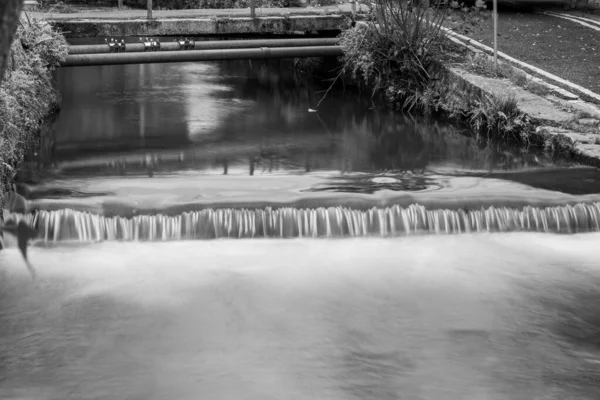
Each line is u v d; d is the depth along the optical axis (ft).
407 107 53.42
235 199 31.81
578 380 22.27
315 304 26.61
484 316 25.98
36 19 49.62
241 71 68.90
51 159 39.70
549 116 42.52
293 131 47.62
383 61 54.49
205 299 26.78
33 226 30.76
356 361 23.18
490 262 29.96
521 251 30.91
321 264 29.48
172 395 21.33
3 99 34.63
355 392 21.54
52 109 50.21
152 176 36.76
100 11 61.31
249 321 25.41
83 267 28.96
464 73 49.62
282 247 30.76
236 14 58.85
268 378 22.20
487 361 23.25
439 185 35.53
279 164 39.88
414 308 26.43
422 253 30.60
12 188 33.42
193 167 38.93
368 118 51.26
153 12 59.98
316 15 59.21
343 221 31.76
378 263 29.68
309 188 34.47
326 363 23.07
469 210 32.50
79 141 43.80
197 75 66.49
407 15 52.80
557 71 50.55
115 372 22.45
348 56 55.11
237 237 31.27
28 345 23.85
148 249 30.42
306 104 55.67
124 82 62.34
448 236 32.01
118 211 31.09
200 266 29.14
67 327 24.90
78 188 33.96
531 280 28.55
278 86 62.39
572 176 36.81
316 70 65.36
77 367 22.71
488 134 45.37
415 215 32.12
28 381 21.99
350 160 40.78
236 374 22.40
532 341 24.47
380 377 22.31
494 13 49.67
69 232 30.78
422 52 52.39
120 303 26.40
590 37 60.29
